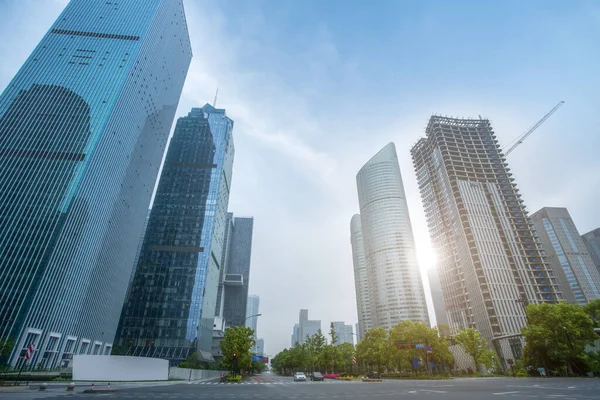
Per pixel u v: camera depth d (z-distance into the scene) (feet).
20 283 268.62
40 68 374.84
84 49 395.96
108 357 141.69
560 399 64.13
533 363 209.56
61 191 312.09
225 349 226.17
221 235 605.73
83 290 323.78
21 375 130.41
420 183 602.85
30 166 319.06
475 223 460.14
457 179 499.92
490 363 256.93
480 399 66.33
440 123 573.33
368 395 82.69
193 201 549.54
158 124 482.69
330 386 129.59
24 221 293.43
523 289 420.77
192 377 191.42
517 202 504.02
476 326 415.85
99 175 344.69
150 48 433.07
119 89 373.61
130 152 406.21
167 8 478.59
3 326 250.57
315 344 361.71
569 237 599.16
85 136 342.23
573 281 561.02
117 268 401.90
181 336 439.22
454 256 479.00
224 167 614.75
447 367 365.81
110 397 74.95
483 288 415.85
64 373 140.56
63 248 297.74
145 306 457.68
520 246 461.37
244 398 76.74
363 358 329.11
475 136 577.43
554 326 197.67
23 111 345.92
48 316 277.44
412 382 157.89
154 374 153.07
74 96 362.94
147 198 482.69
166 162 586.04
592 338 192.95
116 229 390.42
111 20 424.46
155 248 502.38
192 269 489.26
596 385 104.42
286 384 150.00
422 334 238.07
